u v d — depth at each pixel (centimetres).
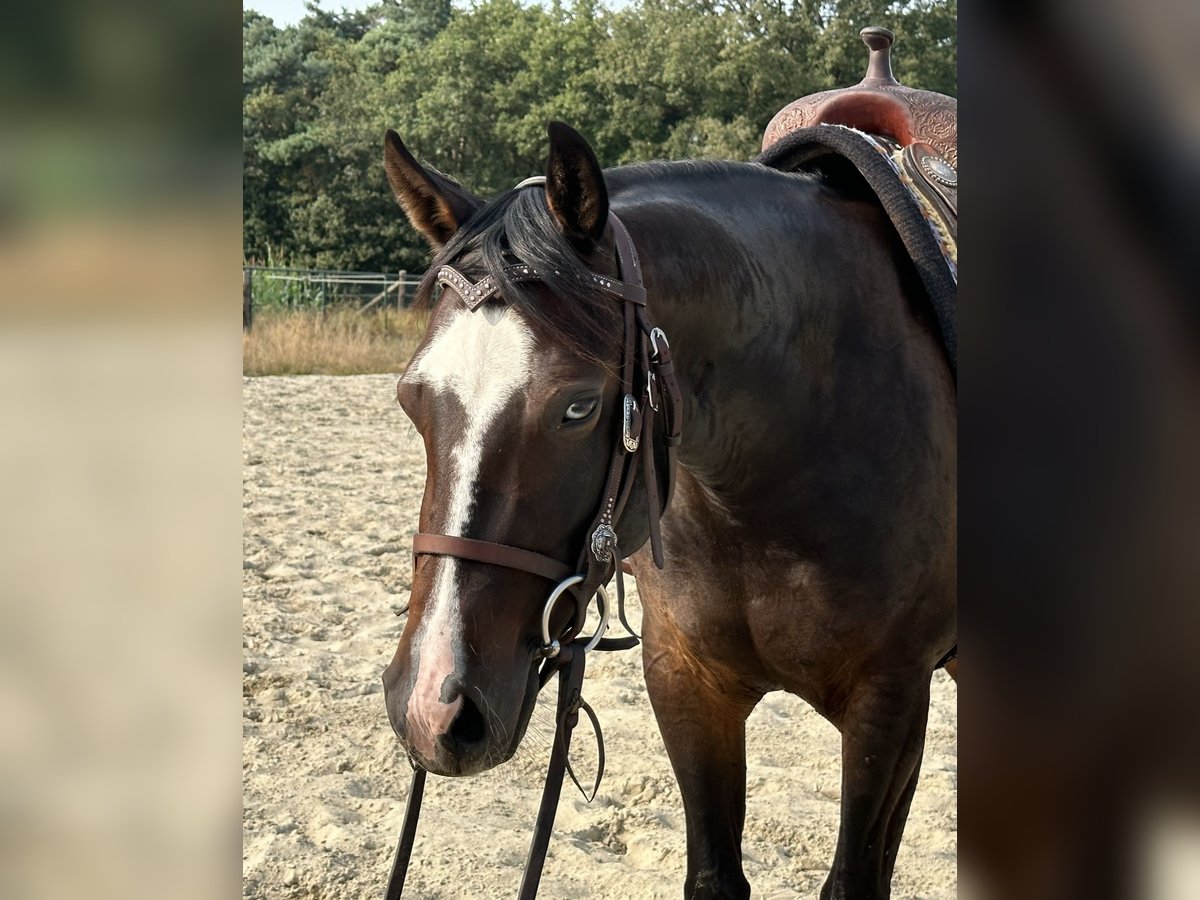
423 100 3028
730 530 172
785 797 289
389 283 1812
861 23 2498
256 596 426
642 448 141
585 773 299
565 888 237
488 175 3109
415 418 133
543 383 127
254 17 3566
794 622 172
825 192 192
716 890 183
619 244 144
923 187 202
